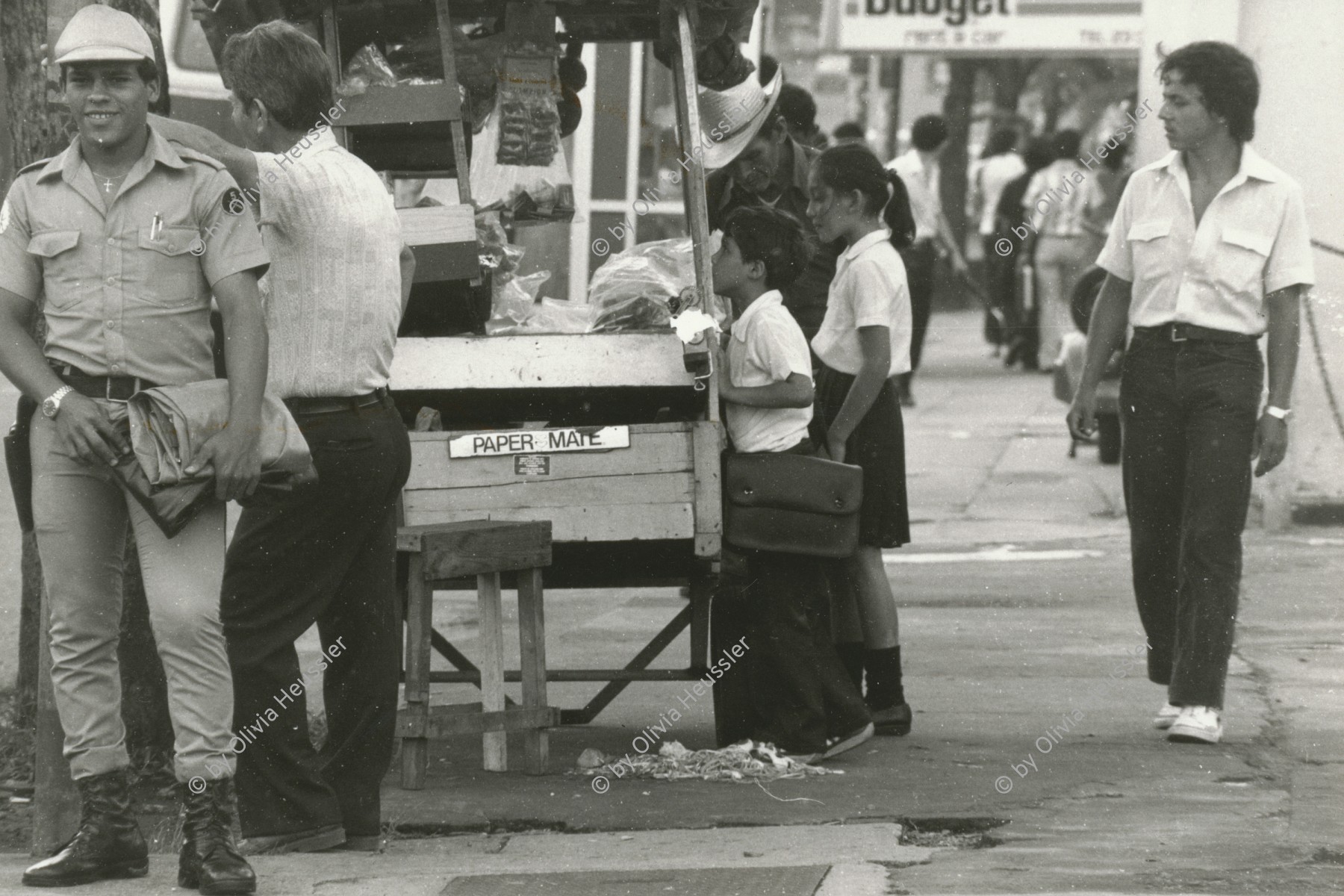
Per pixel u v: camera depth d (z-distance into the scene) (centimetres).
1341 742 2361
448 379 2170
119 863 1756
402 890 1720
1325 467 4131
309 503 1798
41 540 1695
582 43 2547
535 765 2217
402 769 2172
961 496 4722
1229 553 2389
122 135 1650
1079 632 3133
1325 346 4103
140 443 1612
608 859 1853
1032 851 1864
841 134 4622
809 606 2281
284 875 1766
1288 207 2403
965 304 11512
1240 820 1994
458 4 2334
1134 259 2469
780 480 2214
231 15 2295
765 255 2234
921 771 2228
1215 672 2377
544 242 3991
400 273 1927
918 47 7662
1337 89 4038
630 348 2183
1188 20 4169
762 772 2212
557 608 3459
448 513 2180
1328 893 1703
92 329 1659
